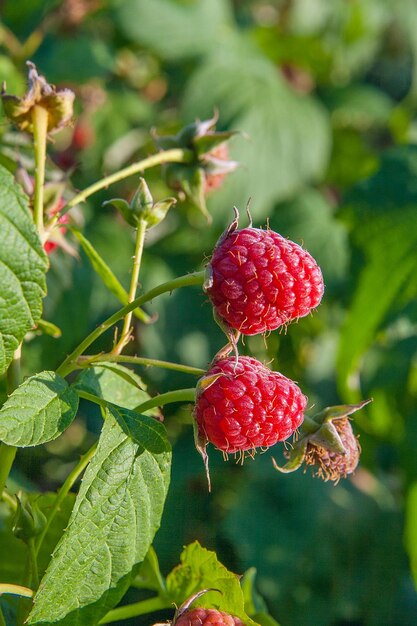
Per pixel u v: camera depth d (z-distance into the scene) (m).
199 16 6.36
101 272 3.00
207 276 2.49
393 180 5.59
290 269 2.49
